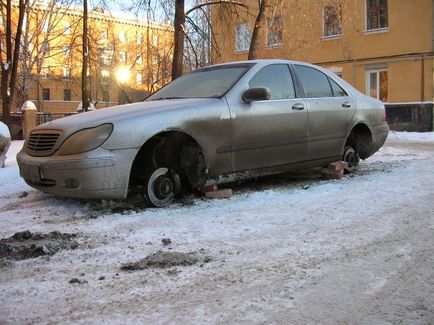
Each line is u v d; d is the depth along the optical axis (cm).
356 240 433
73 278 352
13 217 521
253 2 2048
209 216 511
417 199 581
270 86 634
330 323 289
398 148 1236
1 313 302
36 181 540
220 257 391
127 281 348
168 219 501
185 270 366
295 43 2386
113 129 507
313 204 561
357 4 2288
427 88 2109
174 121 532
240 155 589
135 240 434
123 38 3219
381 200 577
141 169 550
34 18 3509
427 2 2073
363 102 764
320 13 2395
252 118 595
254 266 373
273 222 488
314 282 345
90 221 497
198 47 1496
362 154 785
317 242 427
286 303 313
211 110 561
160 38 1695
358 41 2317
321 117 679
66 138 514
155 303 314
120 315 299
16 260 388
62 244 420
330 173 717
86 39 2020
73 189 508
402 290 333
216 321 290
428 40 2086
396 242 428
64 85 5216
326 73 724
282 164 638
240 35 2294
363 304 313
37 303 316
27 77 3431
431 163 889
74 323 289
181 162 573
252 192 628
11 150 1215
